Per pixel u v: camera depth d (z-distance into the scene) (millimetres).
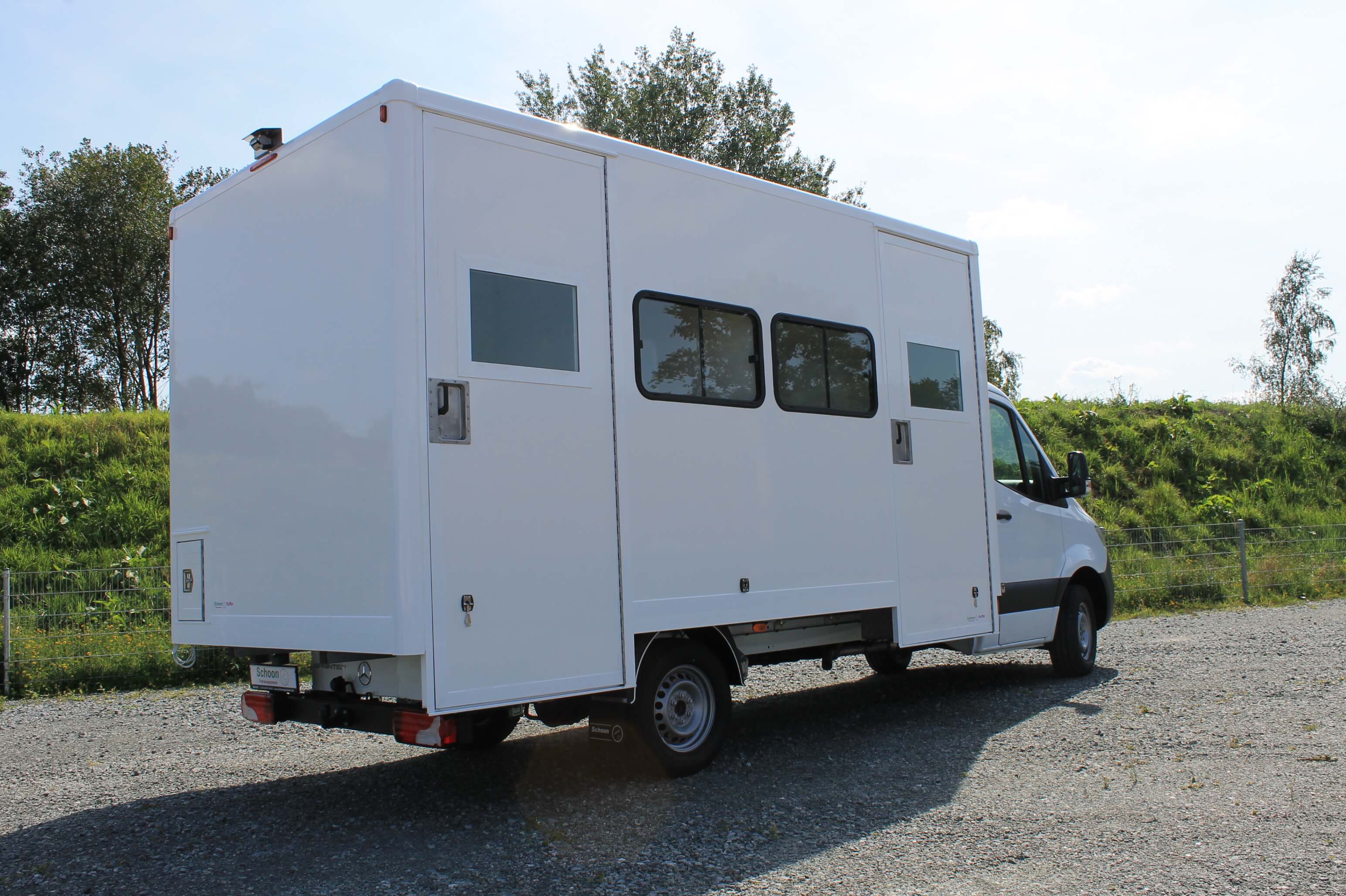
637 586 4816
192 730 7047
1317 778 4836
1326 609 13109
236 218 5160
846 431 6074
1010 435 7973
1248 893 3371
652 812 4613
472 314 4301
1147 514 18281
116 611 9680
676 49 33719
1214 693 7137
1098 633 11133
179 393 5578
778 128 34188
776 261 5801
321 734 6883
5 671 8570
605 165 4938
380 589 4074
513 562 4324
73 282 38781
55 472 14016
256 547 4879
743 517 5375
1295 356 36812
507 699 4246
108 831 4562
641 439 4918
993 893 3465
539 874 3807
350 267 4348
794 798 4793
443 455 4129
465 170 4348
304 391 4586
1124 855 3805
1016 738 5992
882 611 6328
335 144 4473
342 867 3947
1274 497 19781
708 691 5367
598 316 4801
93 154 39375
